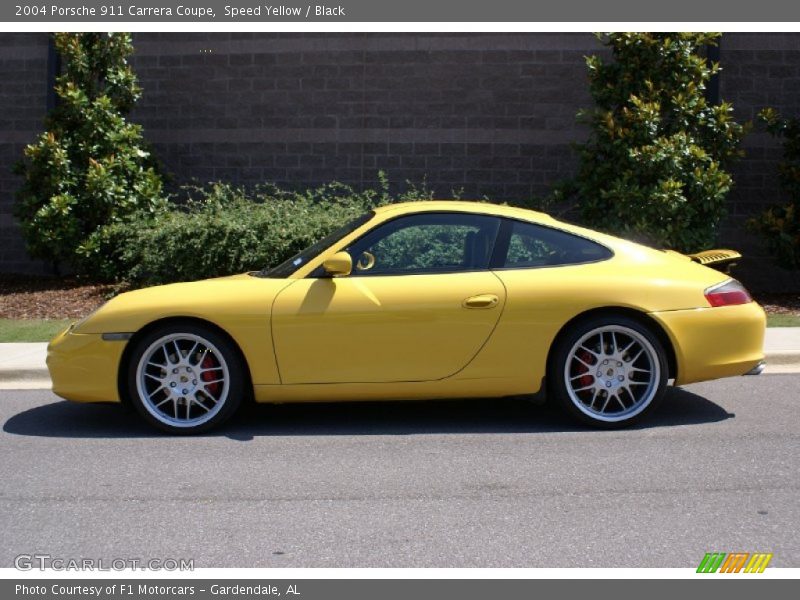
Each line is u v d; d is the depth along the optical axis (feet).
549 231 21.17
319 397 20.65
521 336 20.31
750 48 42.47
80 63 42.86
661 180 36.70
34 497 16.80
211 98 45.75
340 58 44.70
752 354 21.02
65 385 20.92
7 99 47.47
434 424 21.76
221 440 20.56
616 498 16.30
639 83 38.19
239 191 43.01
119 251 42.09
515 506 15.97
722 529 14.79
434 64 44.16
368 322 20.26
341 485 17.28
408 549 14.15
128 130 43.14
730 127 38.29
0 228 48.14
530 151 43.88
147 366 20.84
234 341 20.59
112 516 15.76
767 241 39.81
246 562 13.78
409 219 21.24
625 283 20.44
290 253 36.65
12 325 35.63
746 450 19.17
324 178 45.14
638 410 20.71
